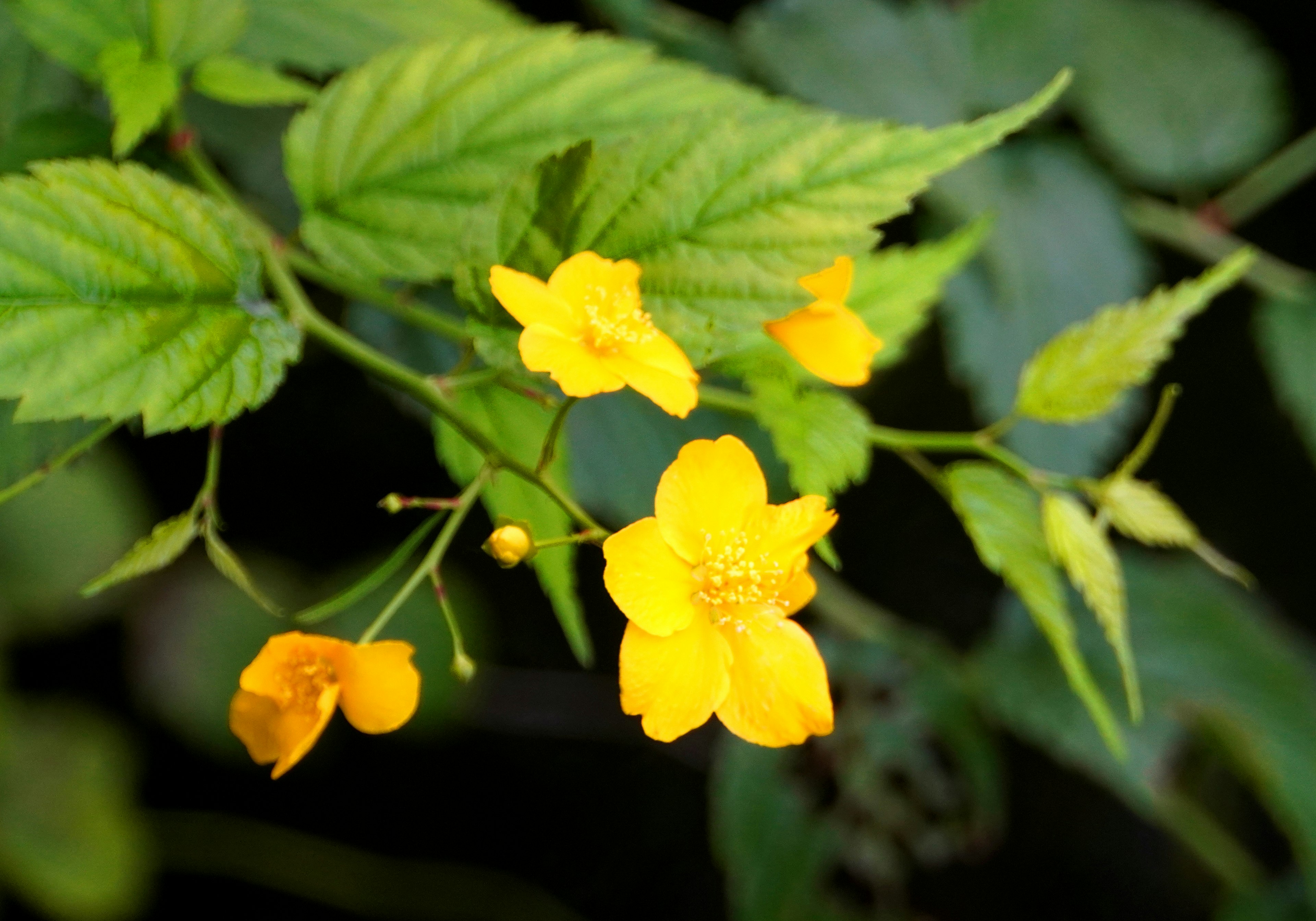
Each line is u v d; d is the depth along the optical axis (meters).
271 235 0.67
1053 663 0.93
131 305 0.63
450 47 0.67
